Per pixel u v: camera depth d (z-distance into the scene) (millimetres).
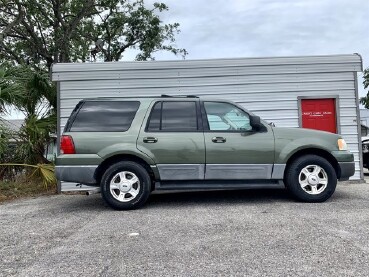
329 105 9891
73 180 6723
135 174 6758
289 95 9852
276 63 9859
